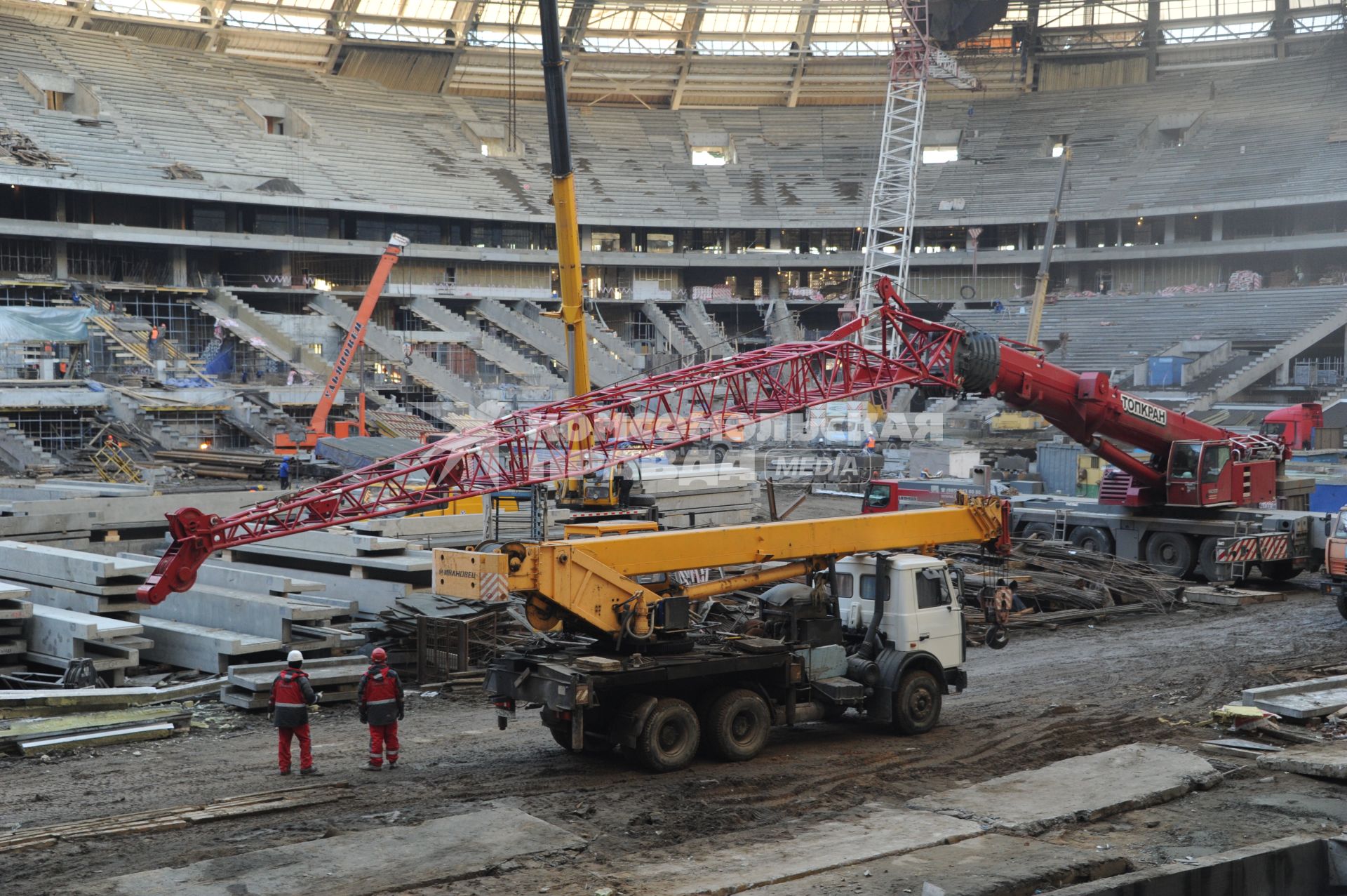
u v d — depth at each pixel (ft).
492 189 281.13
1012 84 328.08
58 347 194.29
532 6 292.81
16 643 63.31
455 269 272.92
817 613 52.60
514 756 50.80
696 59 318.04
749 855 38.17
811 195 302.86
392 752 48.83
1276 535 94.89
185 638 65.16
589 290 285.43
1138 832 41.19
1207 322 246.06
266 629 64.64
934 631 54.65
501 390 224.12
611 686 46.14
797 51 319.68
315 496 64.18
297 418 203.41
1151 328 251.80
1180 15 309.63
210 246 234.38
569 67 313.53
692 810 43.01
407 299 259.60
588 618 46.96
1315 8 297.74
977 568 92.48
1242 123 288.71
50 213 231.50
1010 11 311.68
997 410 225.15
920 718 54.13
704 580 75.25
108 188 221.25
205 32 281.33
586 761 49.96
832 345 79.66
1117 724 56.54
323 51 294.25
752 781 46.75
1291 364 233.55
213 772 48.03
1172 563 100.22
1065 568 95.50
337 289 257.75
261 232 256.52
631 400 74.59
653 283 290.56
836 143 322.14
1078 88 326.03
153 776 47.47
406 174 273.54
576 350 107.65
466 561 46.37
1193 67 319.27
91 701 56.08
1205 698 61.57
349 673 60.54
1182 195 270.87
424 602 69.87
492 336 255.91
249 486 151.84
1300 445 155.12
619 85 323.57
